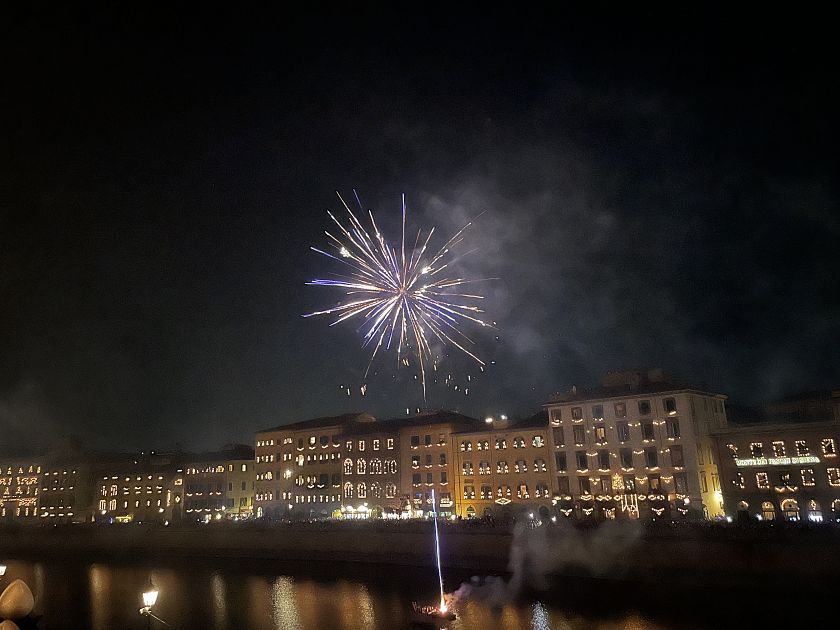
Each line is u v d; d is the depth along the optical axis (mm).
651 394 94812
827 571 51281
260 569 85250
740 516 67562
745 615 51594
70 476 160625
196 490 148625
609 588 61688
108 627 57750
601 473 96250
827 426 84812
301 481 131375
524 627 51469
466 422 119438
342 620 57344
